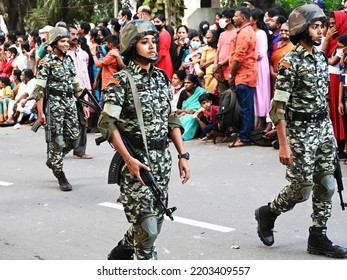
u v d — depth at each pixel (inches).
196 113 554.9
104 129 221.8
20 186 416.8
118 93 221.5
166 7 697.6
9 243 302.8
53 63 395.5
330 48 455.2
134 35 220.4
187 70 588.7
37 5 1016.2
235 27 534.0
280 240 297.6
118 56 581.9
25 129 675.4
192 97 567.5
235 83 514.0
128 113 223.9
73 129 404.5
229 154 491.5
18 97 702.5
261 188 390.3
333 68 447.5
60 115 397.7
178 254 281.7
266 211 285.6
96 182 421.1
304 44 261.3
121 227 323.0
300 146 263.7
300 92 261.4
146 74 224.4
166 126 229.0
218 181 410.9
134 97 221.1
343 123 446.3
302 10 258.2
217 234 308.0
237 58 504.1
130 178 223.9
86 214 347.3
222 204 358.3
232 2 787.4
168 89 230.7
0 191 404.8
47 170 464.8
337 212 336.8
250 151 499.2
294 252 281.1
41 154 528.7
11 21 1048.2
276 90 261.9
